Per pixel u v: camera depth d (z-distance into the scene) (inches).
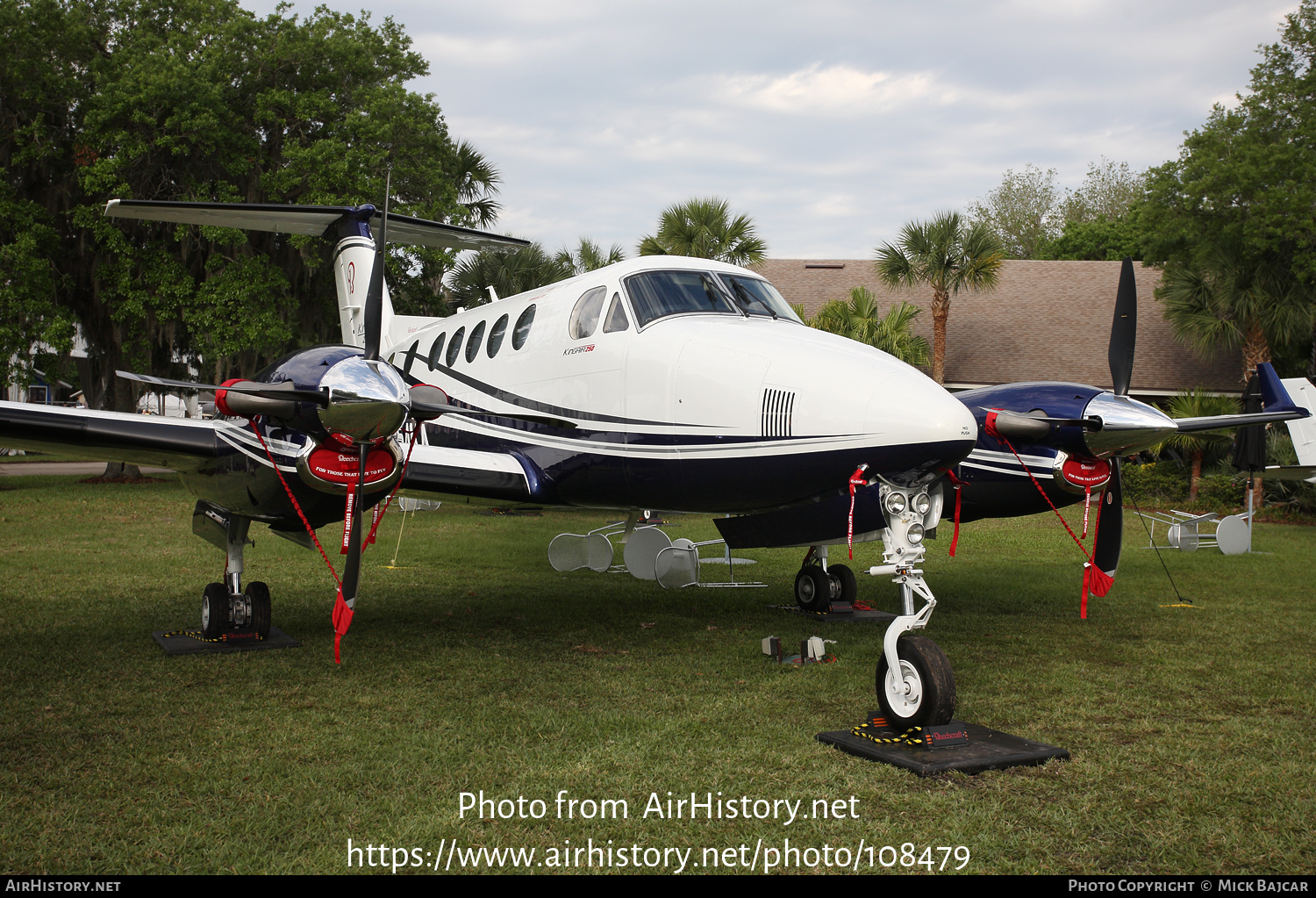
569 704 194.2
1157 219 816.3
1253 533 584.7
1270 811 138.9
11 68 716.7
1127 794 145.9
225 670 219.5
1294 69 753.0
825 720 184.4
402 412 195.9
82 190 781.3
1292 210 716.0
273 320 754.2
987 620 301.7
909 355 759.7
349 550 207.8
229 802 138.3
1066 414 253.1
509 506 293.1
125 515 567.8
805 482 204.2
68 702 189.5
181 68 732.7
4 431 204.1
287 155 756.0
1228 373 858.1
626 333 245.0
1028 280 1041.5
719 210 800.3
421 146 834.2
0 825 129.1
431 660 233.5
